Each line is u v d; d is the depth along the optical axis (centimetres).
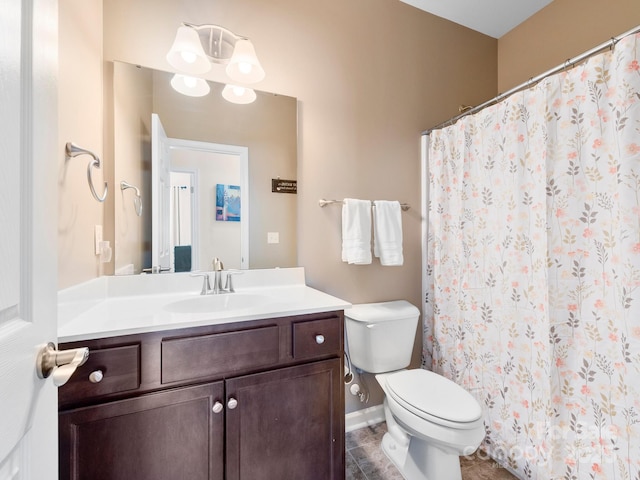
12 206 41
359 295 174
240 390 98
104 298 120
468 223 162
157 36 132
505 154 142
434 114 195
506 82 211
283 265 158
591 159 112
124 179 127
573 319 117
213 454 94
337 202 168
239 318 98
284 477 105
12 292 41
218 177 146
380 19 178
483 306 153
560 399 119
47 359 48
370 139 176
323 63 164
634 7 147
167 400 88
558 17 180
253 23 148
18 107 42
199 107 142
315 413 110
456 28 202
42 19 49
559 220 121
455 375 169
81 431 79
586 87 113
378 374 157
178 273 137
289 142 158
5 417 38
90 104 110
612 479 104
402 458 134
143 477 85
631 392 99
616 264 105
